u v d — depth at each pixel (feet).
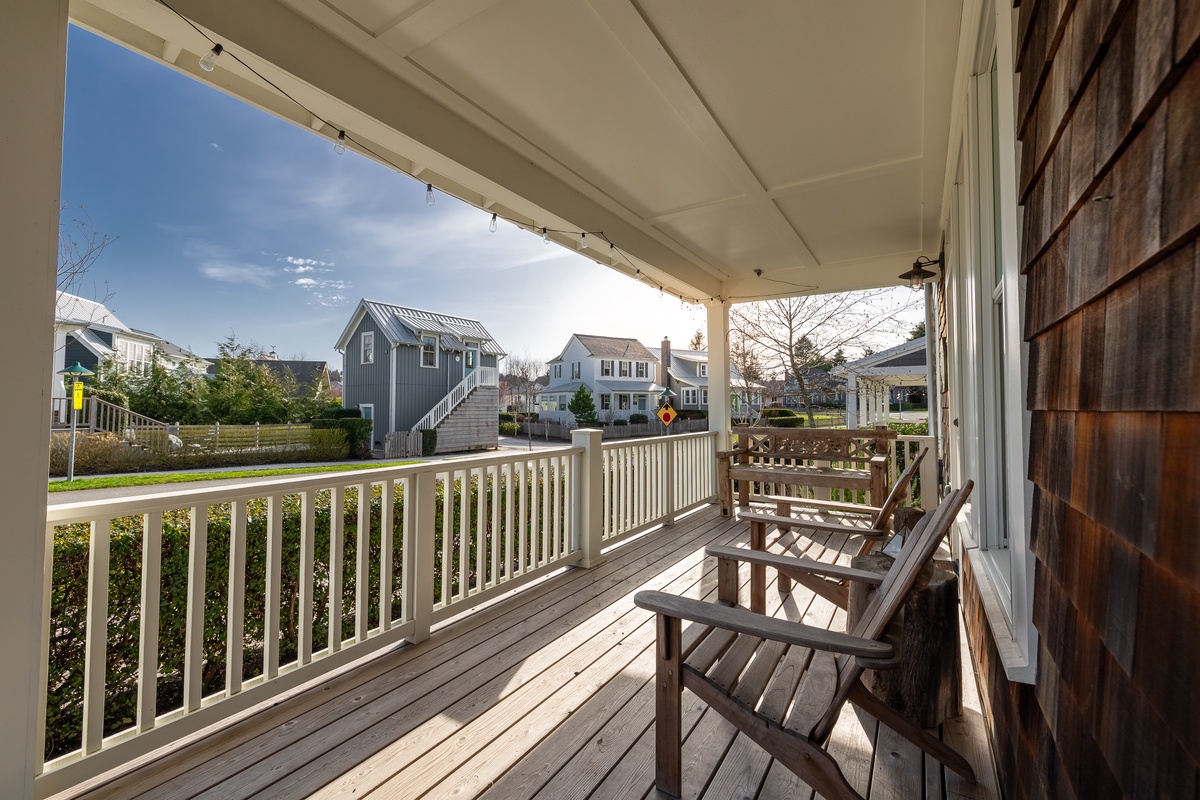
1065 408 3.07
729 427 21.88
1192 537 1.75
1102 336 2.54
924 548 4.92
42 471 4.72
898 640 6.44
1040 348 3.71
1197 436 1.73
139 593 7.22
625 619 9.71
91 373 55.88
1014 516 4.51
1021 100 3.95
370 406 69.67
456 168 10.19
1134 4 2.12
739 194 13.41
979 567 6.95
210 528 8.05
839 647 4.25
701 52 8.25
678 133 10.57
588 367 98.78
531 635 9.07
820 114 9.95
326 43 7.80
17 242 4.60
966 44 7.36
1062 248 3.12
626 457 15.23
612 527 14.46
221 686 8.54
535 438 92.94
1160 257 1.97
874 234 16.42
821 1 7.23
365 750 6.07
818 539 15.61
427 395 70.33
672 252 18.16
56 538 6.84
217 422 62.39
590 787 5.50
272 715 6.73
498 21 7.55
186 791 5.43
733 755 5.97
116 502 5.52
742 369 39.58
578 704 6.99
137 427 47.37
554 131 10.52
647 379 105.91
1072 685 2.99
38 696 4.70
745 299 21.97
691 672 5.17
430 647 8.63
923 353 35.65
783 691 5.00
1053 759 3.41
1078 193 2.75
